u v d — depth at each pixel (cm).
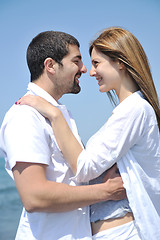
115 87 221
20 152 185
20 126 193
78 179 202
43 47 223
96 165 198
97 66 220
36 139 191
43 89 226
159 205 208
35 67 228
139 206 196
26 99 209
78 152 200
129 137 201
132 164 201
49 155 197
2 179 2956
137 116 201
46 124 204
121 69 216
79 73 234
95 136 217
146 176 204
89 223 203
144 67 214
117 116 203
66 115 225
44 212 196
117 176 203
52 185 185
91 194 193
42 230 196
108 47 212
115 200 204
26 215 205
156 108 216
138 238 197
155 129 207
